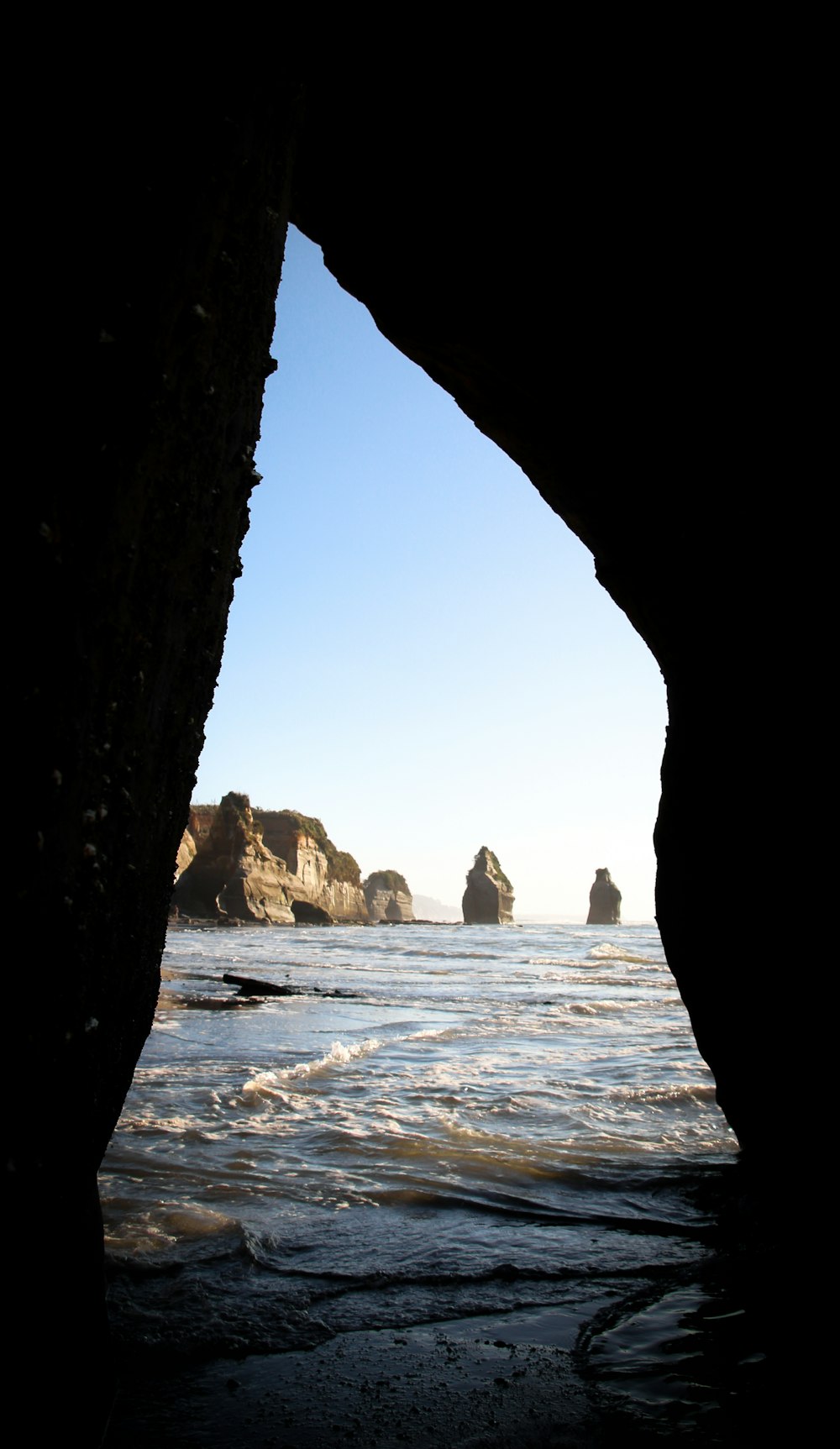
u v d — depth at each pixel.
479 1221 3.62
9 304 1.55
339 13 3.44
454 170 4.00
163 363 1.82
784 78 2.81
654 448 4.12
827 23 2.59
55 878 1.55
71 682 1.59
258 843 79.06
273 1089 6.25
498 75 3.53
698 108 3.12
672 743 4.30
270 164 2.26
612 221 3.68
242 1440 1.99
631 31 3.09
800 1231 3.13
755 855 3.39
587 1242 3.40
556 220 3.88
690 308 3.53
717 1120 5.46
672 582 4.28
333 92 3.86
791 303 2.99
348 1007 13.22
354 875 110.25
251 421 2.25
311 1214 3.66
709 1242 3.41
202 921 68.56
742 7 2.78
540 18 3.24
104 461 1.67
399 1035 9.65
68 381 1.61
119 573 1.72
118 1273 2.93
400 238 4.46
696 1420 2.13
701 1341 2.56
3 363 1.52
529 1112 5.61
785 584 3.15
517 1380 2.32
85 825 1.64
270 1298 2.80
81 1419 1.79
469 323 4.68
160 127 1.87
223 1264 3.06
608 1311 2.77
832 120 2.71
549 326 4.31
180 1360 2.35
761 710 3.36
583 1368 2.39
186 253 1.90
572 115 3.50
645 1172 4.33
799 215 2.90
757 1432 2.08
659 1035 9.67
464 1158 4.53
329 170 4.31
